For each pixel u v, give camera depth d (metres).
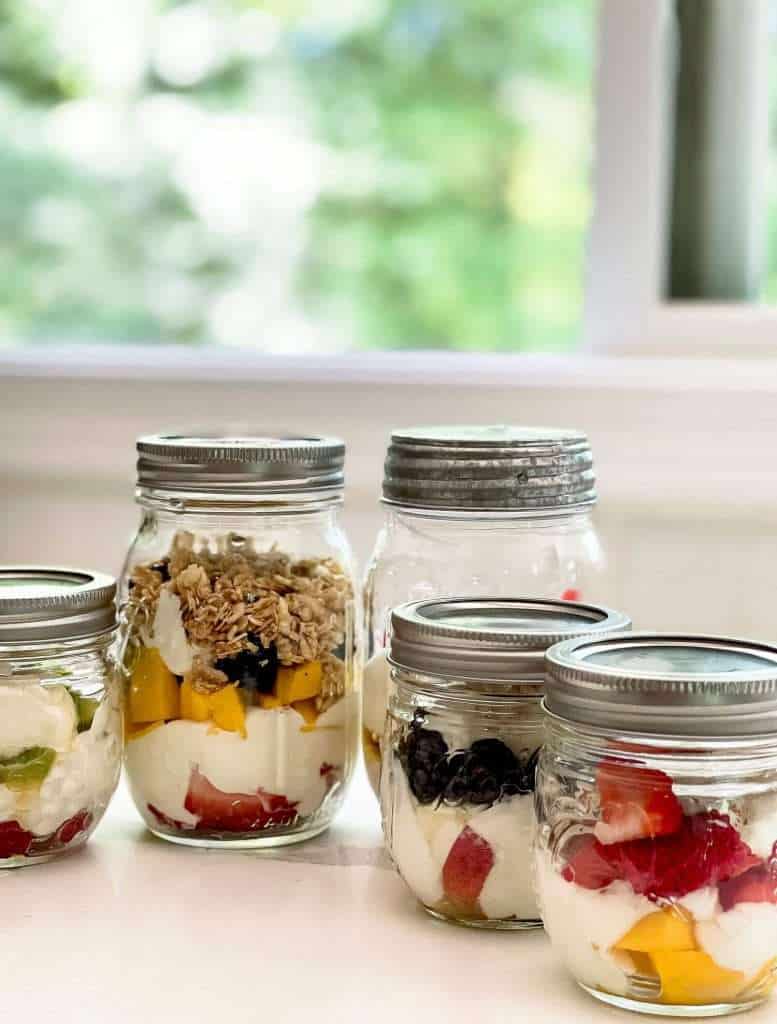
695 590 1.19
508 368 1.20
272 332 2.75
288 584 0.80
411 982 0.64
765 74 1.30
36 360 1.25
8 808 0.76
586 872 0.60
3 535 1.27
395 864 0.72
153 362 1.25
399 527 0.85
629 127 1.25
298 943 0.68
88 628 0.76
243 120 2.72
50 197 2.64
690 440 1.16
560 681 0.61
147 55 2.67
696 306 1.26
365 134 2.76
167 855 0.81
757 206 1.31
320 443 0.83
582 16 2.74
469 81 2.77
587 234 1.29
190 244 2.71
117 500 1.25
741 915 0.59
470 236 2.79
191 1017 0.60
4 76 2.62
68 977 0.64
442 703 0.69
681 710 0.58
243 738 0.79
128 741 0.82
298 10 2.73
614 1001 0.62
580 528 0.86
